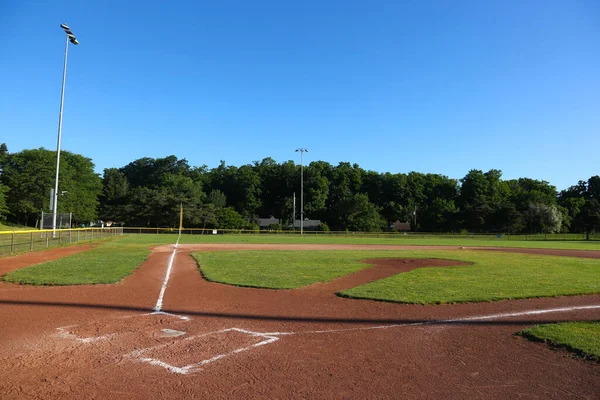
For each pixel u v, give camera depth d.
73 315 7.36
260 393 4.05
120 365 4.80
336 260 18.45
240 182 113.88
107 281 11.05
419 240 52.19
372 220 95.56
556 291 10.27
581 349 5.41
